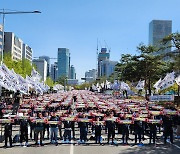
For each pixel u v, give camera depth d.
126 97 60.41
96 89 125.25
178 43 41.16
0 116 25.09
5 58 70.56
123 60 60.38
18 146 18.25
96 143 19.34
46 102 36.56
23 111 26.64
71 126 20.78
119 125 23.19
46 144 18.89
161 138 21.81
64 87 179.25
